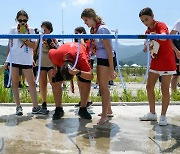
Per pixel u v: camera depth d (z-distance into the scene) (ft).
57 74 18.79
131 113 21.63
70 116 20.30
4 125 17.61
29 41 19.30
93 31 17.25
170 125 18.03
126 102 26.27
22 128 16.97
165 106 18.01
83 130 16.67
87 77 17.66
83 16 17.12
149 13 17.02
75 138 15.12
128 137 15.40
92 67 21.85
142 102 26.32
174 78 29.37
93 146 13.91
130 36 14.15
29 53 19.92
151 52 17.39
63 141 14.62
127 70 72.43
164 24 17.15
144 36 14.10
